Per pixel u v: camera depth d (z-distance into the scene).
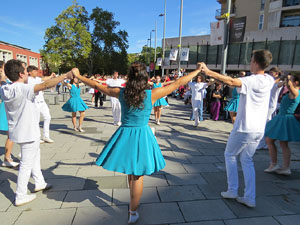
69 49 33.59
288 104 3.25
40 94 4.60
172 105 12.40
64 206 2.48
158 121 7.21
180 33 15.88
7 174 3.30
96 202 2.57
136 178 2.09
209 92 9.60
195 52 30.83
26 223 2.18
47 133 4.90
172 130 6.42
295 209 2.51
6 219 2.24
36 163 2.74
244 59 26.53
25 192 2.51
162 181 3.15
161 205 2.53
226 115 8.16
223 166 3.74
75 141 5.08
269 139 3.44
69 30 32.88
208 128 6.77
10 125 2.39
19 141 2.34
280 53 23.94
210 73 2.20
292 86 3.13
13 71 2.31
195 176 3.33
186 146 4.88
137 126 2.09
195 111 6.78
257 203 2.62
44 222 2.20
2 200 2.59
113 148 2.07
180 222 2.24
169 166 3.72
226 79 2.21
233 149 2.54
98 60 38.56
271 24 26.64
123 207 2.48
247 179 2.49
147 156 2.01
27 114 2.36
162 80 10.65
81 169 3.51
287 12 25.53
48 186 2.87
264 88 2.32
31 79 4.14
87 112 9.60
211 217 2.33
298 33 22.47
